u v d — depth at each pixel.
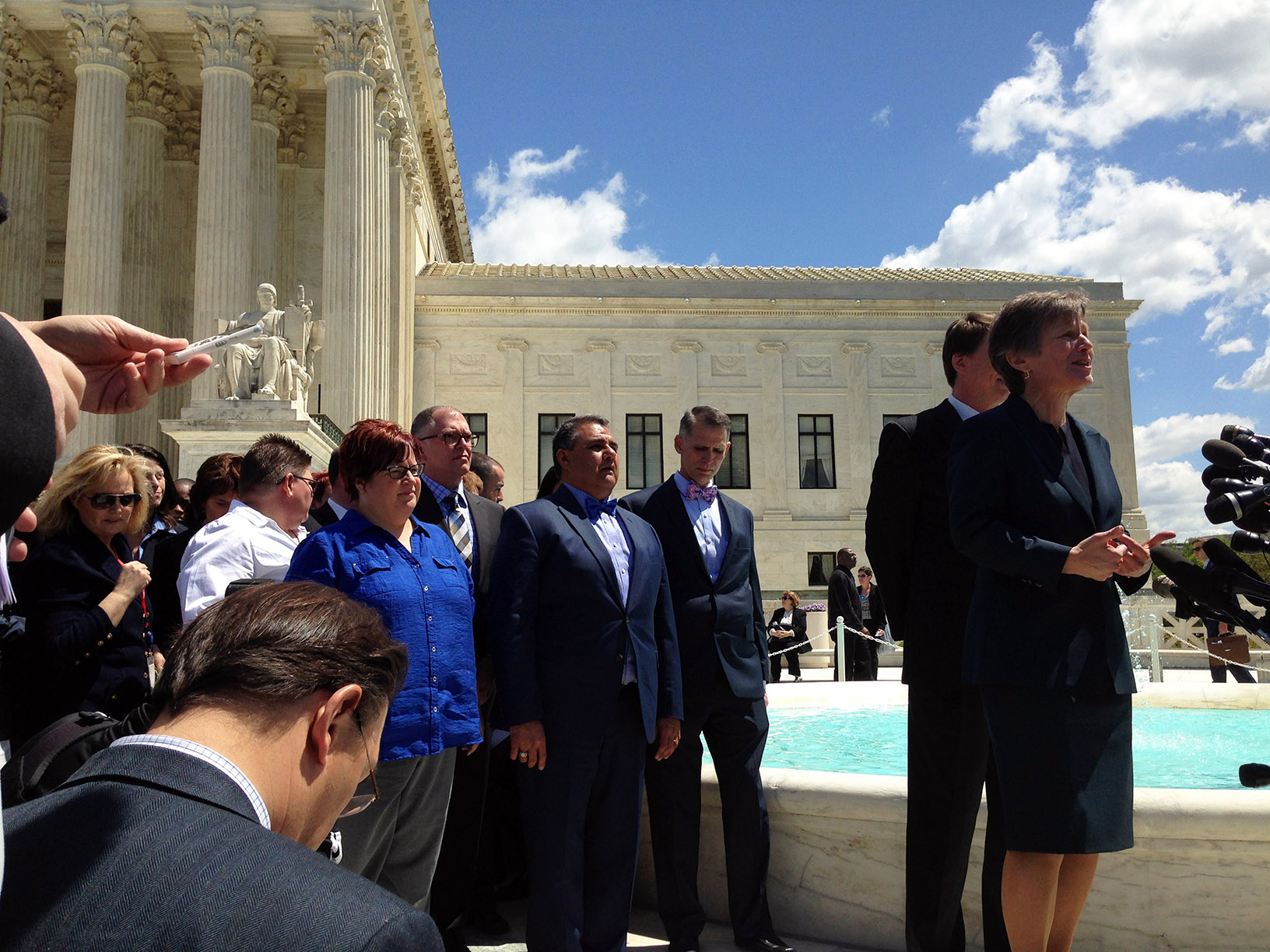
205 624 1.38
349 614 1.45
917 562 3.79
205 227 21.33
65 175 27.45
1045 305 3.04
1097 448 3.19
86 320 1.85
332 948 1.01
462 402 29.45
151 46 24.31
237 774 1.23
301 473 4.31
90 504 4.08
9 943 0.97
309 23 22.83
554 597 4.07
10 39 22.56
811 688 10.03
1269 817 3.39
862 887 4.04
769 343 30.59
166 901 1.02
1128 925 3.51
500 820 5.34
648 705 3.99
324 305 21.62
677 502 4.70
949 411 3.91
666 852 4.25
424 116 32.28
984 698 2.90
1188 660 16.89
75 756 2.50
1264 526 2.79
